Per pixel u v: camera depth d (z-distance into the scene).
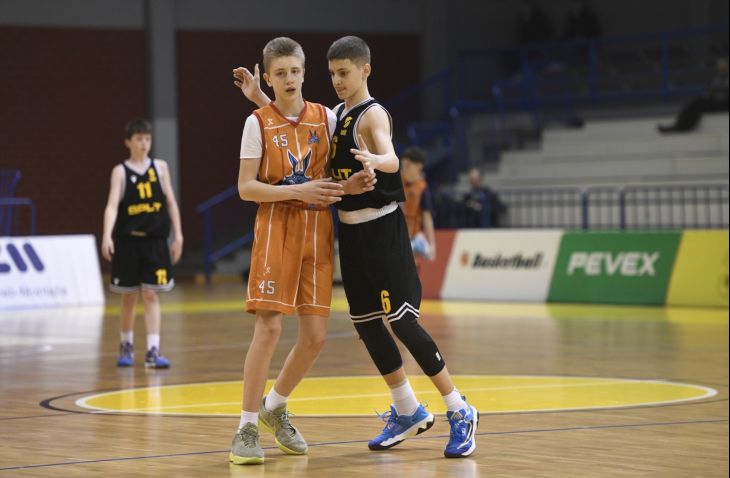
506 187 34.16
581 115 35.78
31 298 26.91
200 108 38.78
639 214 31.14
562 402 11.26
